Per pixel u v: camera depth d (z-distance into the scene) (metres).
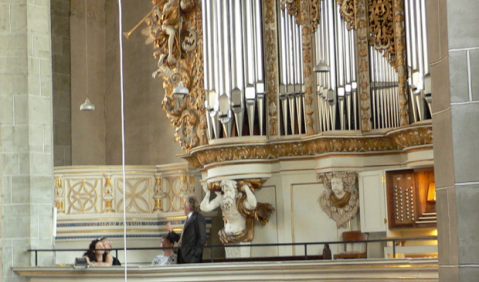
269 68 15.10
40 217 14.44
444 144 7.24
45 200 14.54
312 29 14.84
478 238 6.87
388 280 11.16
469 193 6.93
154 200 17.84
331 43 14.58
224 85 15.07
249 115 15.02
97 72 22.11
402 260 10.97
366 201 14.23
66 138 21.17
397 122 14.11
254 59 15.06
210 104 15.22
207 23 15.39
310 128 14.71
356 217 14.55
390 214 13.88
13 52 14.59
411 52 13.61
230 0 15.22
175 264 12.80
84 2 22.05
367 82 14.41
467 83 7.04
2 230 14.31
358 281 11.45
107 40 22.22
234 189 15.09
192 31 16.06
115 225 17.70
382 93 14.30
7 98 14.54
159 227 17.81
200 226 13.64
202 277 12.65
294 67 14.97
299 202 14.91
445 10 7.17
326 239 14.67
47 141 14.69
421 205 13.69
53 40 21.23
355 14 14.51
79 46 21.80
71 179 17.81
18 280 14.19
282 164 15.06
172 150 20.14
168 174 17.78
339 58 14.53
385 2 14.39
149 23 16.61
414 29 13.56
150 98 20.92
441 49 7.30
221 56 15.13
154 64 20.88
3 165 14.45
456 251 6.97
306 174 14.92
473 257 6.87
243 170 15.04
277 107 15.05
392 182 13.99
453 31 7.10
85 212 17.69
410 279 10.95
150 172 17.91
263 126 15.02
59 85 21.22
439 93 7.35
